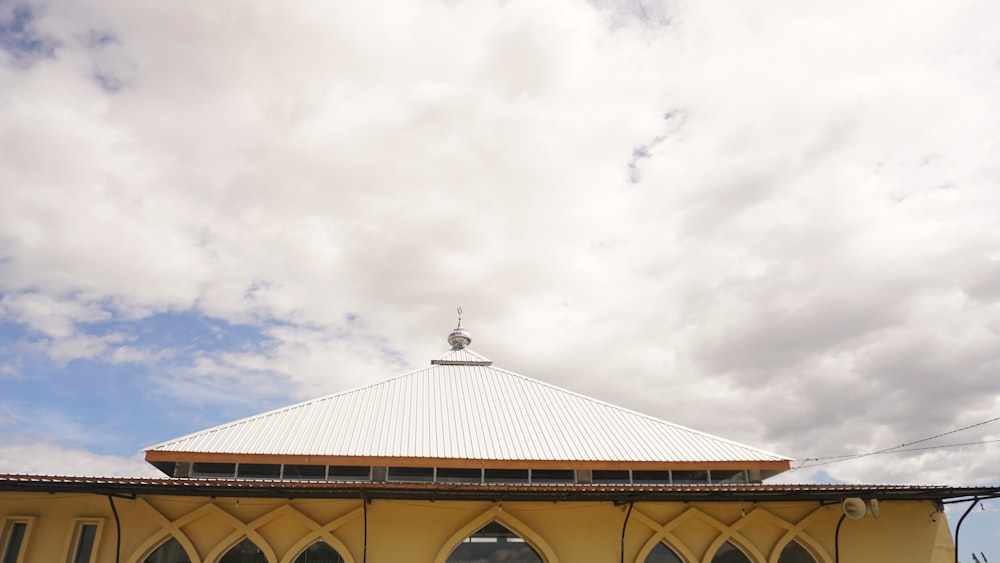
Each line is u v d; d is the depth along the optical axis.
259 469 17.36
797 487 15.52
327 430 18.78
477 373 24.05
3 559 15.19
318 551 16.06
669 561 16.94
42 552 15.30
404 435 18.66
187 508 16.09
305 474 17.39
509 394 22.22
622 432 20.03
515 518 16.56
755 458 18.86
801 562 17.30
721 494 15.42
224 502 16.30
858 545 17.42
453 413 20.42
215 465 17.36
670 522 17.08
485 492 14.63
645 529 17.03
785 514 17.61
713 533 17.27
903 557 17.36
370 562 15.85
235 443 17.77
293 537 16.06
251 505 16.27
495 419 20.20
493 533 16.64
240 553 15.89
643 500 15.90
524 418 20.45
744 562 17.16
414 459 17.33
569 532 16.70
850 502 15.99
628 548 16.75
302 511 16.28
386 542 16.11
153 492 14.43
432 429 19.19
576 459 18.00
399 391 21.95
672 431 20.41
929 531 17.72
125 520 15.77
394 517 16.42
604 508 17.06
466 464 17.50
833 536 17.47
